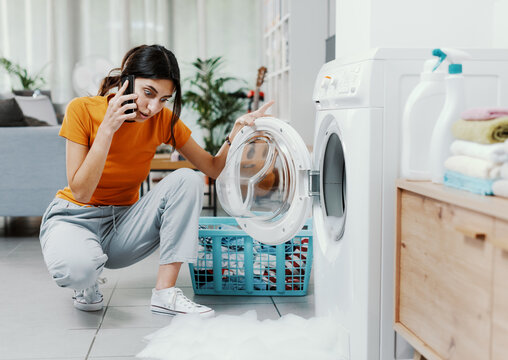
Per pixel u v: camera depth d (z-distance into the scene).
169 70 1.80
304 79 4.27
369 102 1.42
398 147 1.43
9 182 3.38
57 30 6.66
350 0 2.03
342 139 1.54
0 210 3.40
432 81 1.38
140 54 1.79
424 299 1.26
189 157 2.13
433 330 1.22
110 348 1.64
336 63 1.68
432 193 1.20
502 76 1.44
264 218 1.88
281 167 1.85
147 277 2.49
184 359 1.52
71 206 1.97
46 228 1.94
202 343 1.60
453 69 1.30
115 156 1.93
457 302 1.11
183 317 1.82
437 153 1.29
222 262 2.21
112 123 1.74
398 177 1.43
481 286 1.03
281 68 4.81
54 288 2.30
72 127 1.85
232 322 1.78
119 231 2.01
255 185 1.92
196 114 6.91
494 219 0.98
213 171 2.15
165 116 2.03
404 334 1.36
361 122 1.44
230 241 2.22
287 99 4.56
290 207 1.79
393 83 1.42
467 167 1.14
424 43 1.84
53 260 1.80
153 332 1.77
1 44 6.61
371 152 1.42
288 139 1.76
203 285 2.21
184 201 1.93
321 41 4.26
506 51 1.45
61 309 2.02
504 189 1.04
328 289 1.68
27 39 6.64
